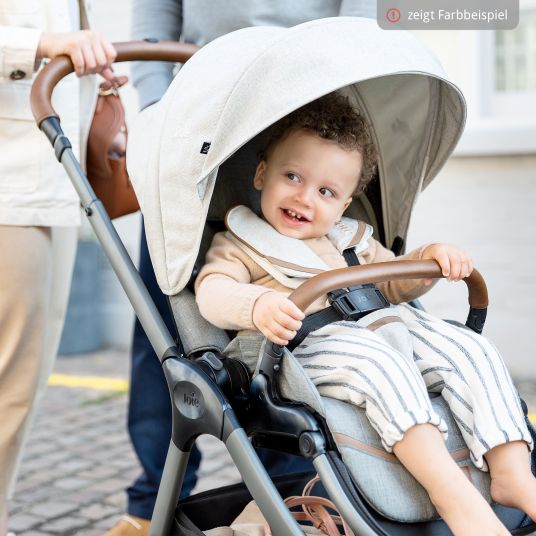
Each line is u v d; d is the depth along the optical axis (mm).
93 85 2756
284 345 1956
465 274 2135
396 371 1945
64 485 3783
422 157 2387
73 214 2615
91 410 5004
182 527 2111
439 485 1838
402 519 1870
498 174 5574
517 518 2002
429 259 2107
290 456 2947
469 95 5652
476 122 5633
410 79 2307
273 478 2393
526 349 5543
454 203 5695
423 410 1888
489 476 2029
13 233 2480
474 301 2273
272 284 2275
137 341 2984
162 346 2111
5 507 2605
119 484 3789
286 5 2646
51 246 2598
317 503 2152
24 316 2508
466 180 5656
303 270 2248
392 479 1895
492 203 5605
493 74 5719
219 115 2074
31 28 2498
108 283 6570
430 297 5699
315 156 2275
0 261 2471
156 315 2145
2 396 2537
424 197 5777
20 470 3992
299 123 2303
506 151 5504
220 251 2318
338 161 2285
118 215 2826
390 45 2070
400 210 2506
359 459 1886
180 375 2045
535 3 5547
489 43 5684
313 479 2254
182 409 2047
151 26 2920
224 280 2166
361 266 1970
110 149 2746
